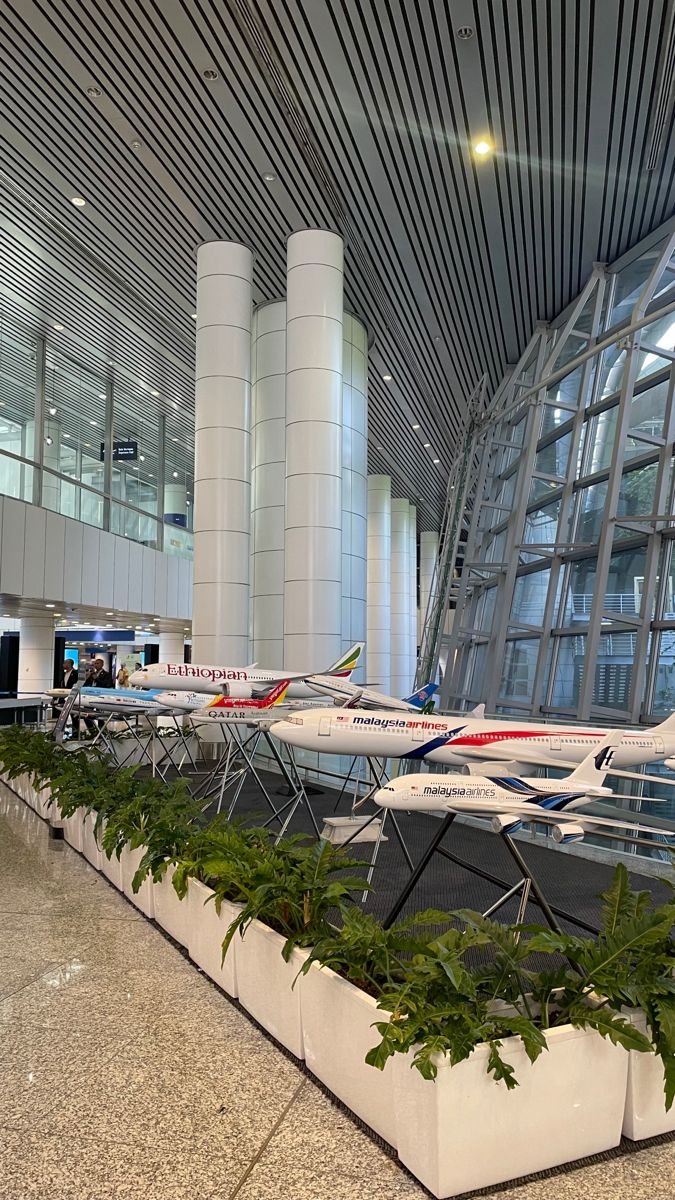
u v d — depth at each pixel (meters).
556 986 2.97
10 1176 2.57
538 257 13.68
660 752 6.56
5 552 15.88
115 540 20.31
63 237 12.55
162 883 5.04
